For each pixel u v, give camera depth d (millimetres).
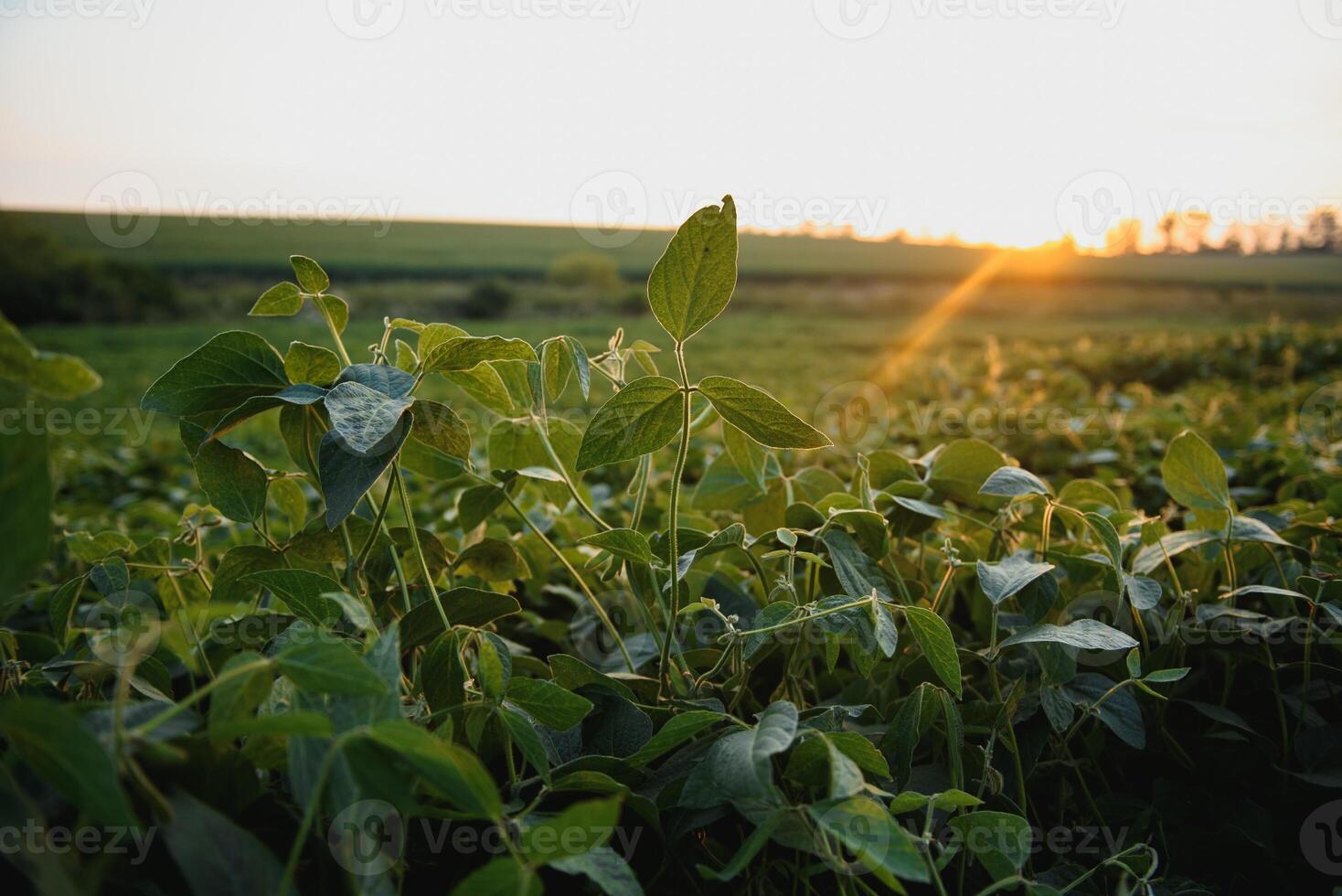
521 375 1090
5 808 520
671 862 843
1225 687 1087
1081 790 1074
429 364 872
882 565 1183
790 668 1039
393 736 574
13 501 509
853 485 1336
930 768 952
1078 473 2646
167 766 634
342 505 757
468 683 865
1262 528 1088
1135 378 7926
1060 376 4875
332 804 588
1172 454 1160
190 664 829
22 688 917
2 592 497
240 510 942
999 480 1076
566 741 877
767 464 1303
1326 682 1096
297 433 944
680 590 1047
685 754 852
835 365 16391
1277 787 1031
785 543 959
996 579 961
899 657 1078
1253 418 2799
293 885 592
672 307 812
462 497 1118
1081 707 953
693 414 1271
